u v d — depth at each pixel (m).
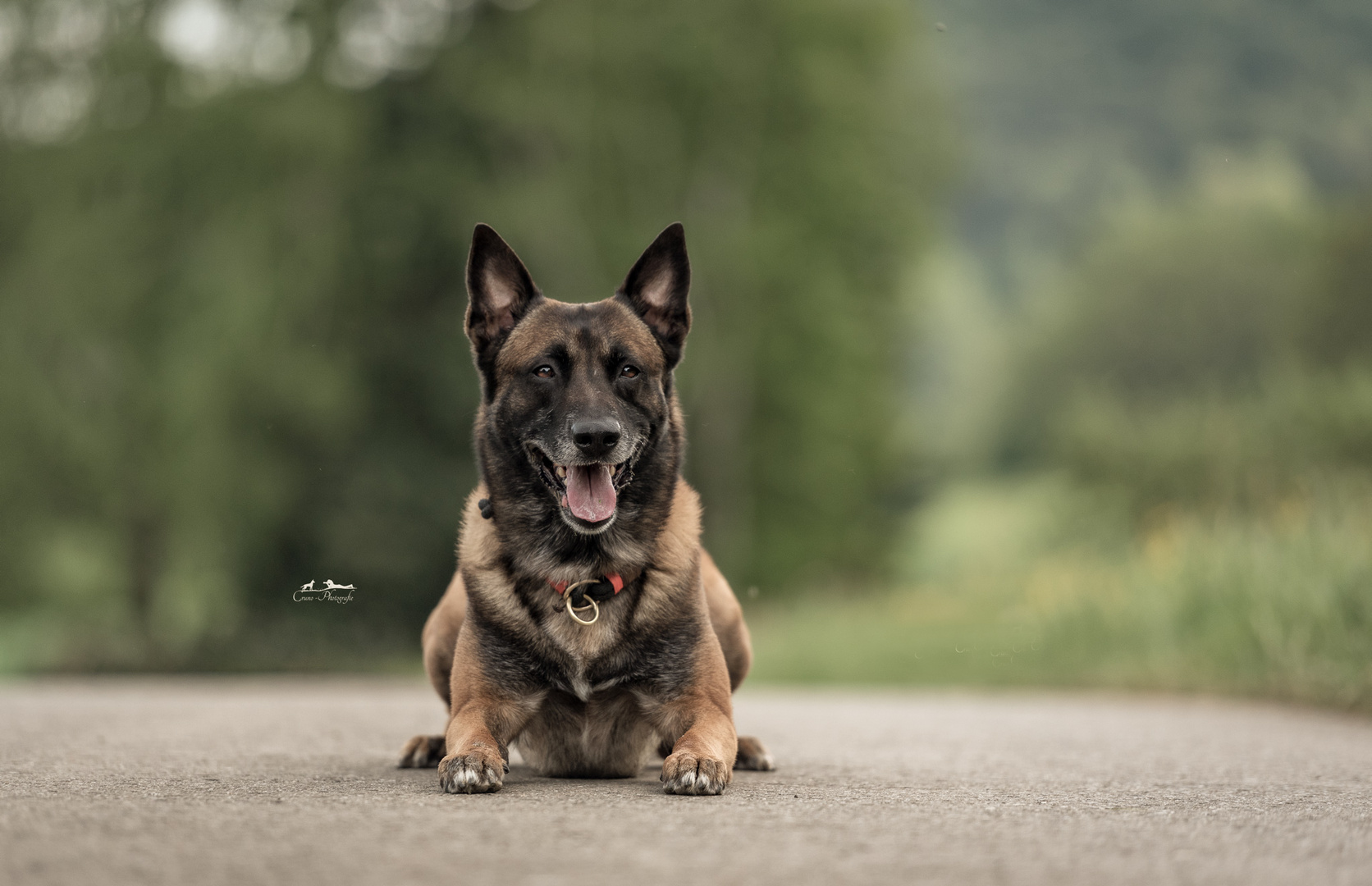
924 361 74.62
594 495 5.26
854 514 31.02
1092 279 63.41
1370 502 12.66
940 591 19.55
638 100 28.36
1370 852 3.70
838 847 3.65
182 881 3.20
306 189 25.20
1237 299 59.72
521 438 5.47
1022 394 62.94
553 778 5.45
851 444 30.50
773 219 29.34
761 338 29.80
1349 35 100.62
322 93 24.64
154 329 23.86
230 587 25.05
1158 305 60.75
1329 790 5.01
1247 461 19.25
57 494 23.81
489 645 5.32
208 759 5.85
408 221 27.31
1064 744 7.10
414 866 3.35
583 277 27.94
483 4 27.97
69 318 23.28
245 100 24.17
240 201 24.30
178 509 23.39
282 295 24.02
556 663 5.27
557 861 3.43
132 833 3.76
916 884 3.24
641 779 5.41
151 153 23.92
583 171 27.98
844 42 29.25
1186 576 13.33
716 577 6.26
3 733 7.16
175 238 24.27
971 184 34.12
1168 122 95.12
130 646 21.42
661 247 5.94
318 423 24.73
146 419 23.48
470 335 5.84
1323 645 10.39
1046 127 96.12
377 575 25.58
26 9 23.11
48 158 24.12
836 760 6.25
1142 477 20.55
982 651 15.61
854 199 29.83
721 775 4.79
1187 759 6.23
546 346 5.57
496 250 5.84
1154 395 57.75
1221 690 11.27
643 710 5.41
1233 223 61.94
